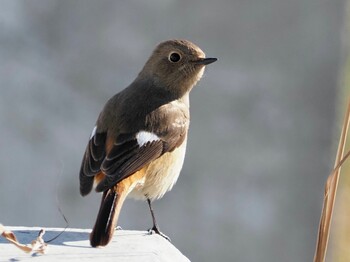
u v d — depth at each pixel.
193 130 13.91
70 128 14.22
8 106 14.20
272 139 13.90
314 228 13.83
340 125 13.75
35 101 14.24
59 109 14.24
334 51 13.88
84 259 8.28
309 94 13.85
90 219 14.11
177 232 13.91
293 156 13.86
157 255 8.54
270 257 13.85
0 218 14.10
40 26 14.28
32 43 14.27
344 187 14.34
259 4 13.91
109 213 9.32
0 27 14.22
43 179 14.16
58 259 8.26
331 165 13.77
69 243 8.83
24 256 8.30
